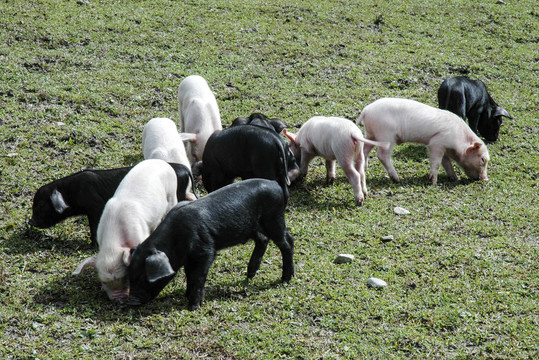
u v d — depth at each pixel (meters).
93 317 5.44
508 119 11.30
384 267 6.47
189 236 5.44
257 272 6.34
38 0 14.10
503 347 5.20
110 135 9.34
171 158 7.29
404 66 12.98
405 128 8.74
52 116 9.59
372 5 16.41
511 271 6.42
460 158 8.83
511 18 16.50
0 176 7.91
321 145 8.21
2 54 11.48
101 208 6.64
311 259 6.62
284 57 12.84
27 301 5.64
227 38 13.35
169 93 10.91
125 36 12.82
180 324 5.38
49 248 6.63
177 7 14.71
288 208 7.86
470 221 7.62
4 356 4.91
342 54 13.30
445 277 6.30
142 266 5.30
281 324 5.46
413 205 8.09
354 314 5.61
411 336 5.32
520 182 8.98
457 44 14.59
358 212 7.81
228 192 5.77
